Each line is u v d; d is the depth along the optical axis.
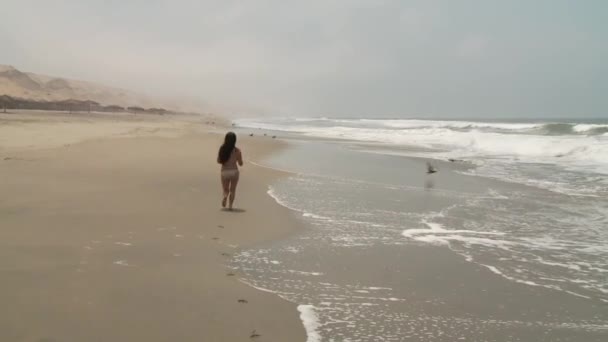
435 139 29.08
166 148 16.67
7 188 7.91
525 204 9.21
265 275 4.73
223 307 3.79
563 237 6.76
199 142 20.03
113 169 10.95
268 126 53.44
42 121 25.70
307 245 5.93
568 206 9.04
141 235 5.76
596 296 4.50
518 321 3.87
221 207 7.90
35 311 3.37
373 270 5.05
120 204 7.41
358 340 3.38
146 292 3.94
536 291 4.60
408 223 7.40
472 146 23.81
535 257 5.76
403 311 3.97
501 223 7.58
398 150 22.06
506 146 21.81
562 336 3.62
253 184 10.69
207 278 4.47
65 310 3.43
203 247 5.52
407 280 4.78
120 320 3.36
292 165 14.94
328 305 4.02
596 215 8.25
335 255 5.55
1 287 3.75
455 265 5.34
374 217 7.73
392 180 12.17
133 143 17.62
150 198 8.08
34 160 11.43
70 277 4.11
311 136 32.94
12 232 5.40
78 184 8.76
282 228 6.74
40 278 4.02
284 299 4.09
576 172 14.20
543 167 15.45
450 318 3.87
